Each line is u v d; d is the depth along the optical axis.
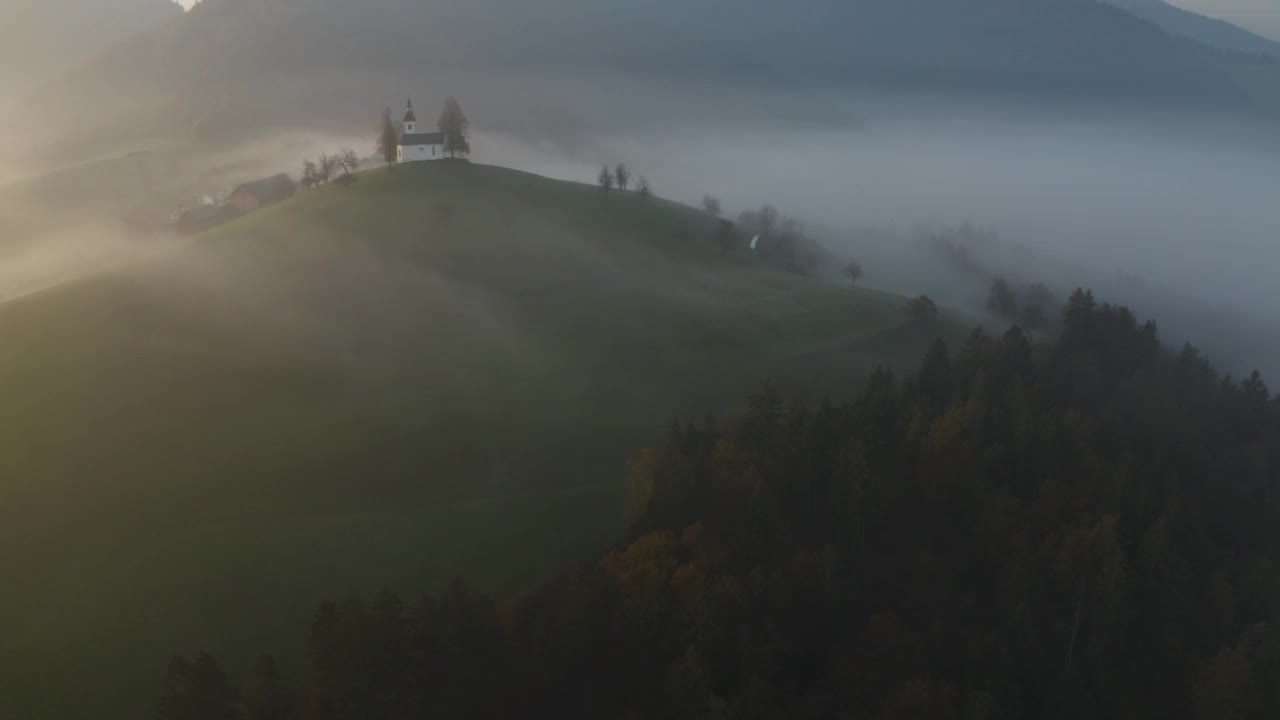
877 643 57.69
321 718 50.12
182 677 52.44
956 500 72.25
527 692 56.34
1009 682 56.84
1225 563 66.62
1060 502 69.25
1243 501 74.88
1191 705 58.19
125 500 89.62
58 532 84.62
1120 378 96.44
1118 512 67.75
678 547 64.12
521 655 57.25
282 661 67.44
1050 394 88.38
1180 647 61.00
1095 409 87.06
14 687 65.69
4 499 89.44
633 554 62.50
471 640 55.47
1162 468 75.12
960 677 57.22
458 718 53.69
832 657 58.03
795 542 67.38
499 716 55.22
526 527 83.56
